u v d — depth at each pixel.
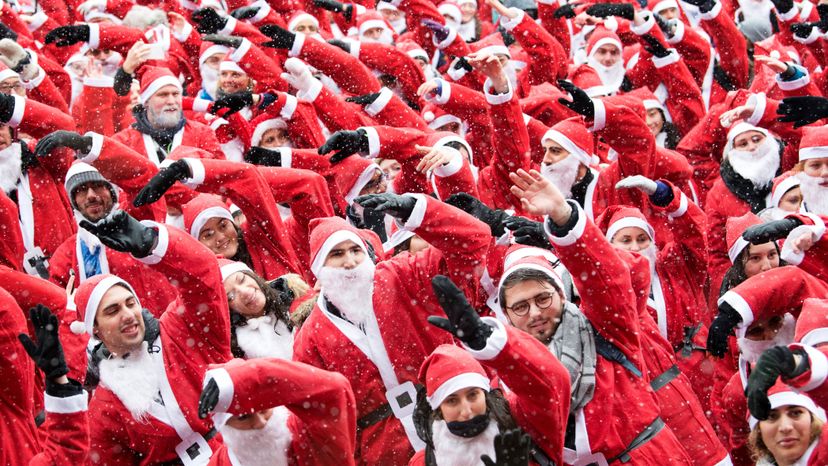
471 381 5.54
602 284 5.95
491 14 17.31
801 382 5.25
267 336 6.82
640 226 7.94
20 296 7.41
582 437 5.90
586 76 12.32
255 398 5.44
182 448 6.40
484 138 10.02
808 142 8.37
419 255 6.65
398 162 9.09
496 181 8.80
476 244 6.38
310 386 5.55
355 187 9.36
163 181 7.91
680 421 6.85
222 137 10.66
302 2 14.77
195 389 6.43
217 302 6.44
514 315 6.07
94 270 8.32
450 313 5.44
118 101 11.03
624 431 5.97
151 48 10.78
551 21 13.30
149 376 6.38
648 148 8.80
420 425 5.77
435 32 12.22
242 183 8.21
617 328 6.07
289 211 9.72
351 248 6.65
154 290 8.28
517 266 6.12
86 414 6.07
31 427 6.80
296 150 9.44
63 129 9.27
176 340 6.47
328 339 6.61
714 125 10.78
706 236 8.26
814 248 6.94
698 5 12.39
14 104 9.05
